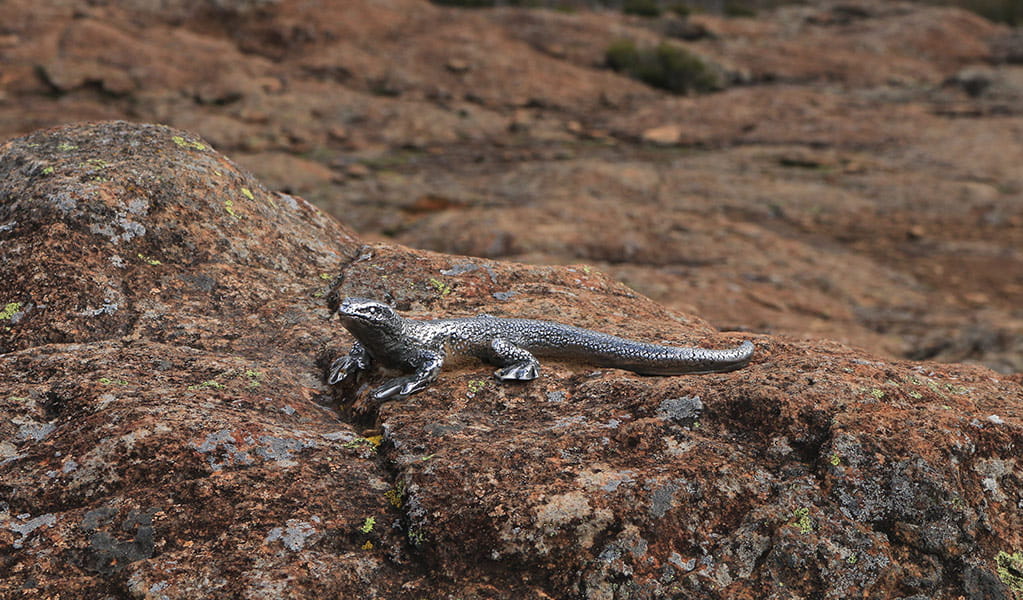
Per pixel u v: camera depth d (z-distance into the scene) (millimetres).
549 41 48656
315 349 8312
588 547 5902
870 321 21391
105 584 5527
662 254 25000
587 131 39062
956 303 22906
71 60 36531
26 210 8922
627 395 7281
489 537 5918
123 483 6113
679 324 9625
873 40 55719
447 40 45906
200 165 10117
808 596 5812
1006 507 6383
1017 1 69625
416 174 31906
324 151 33844
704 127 40062
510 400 7367
